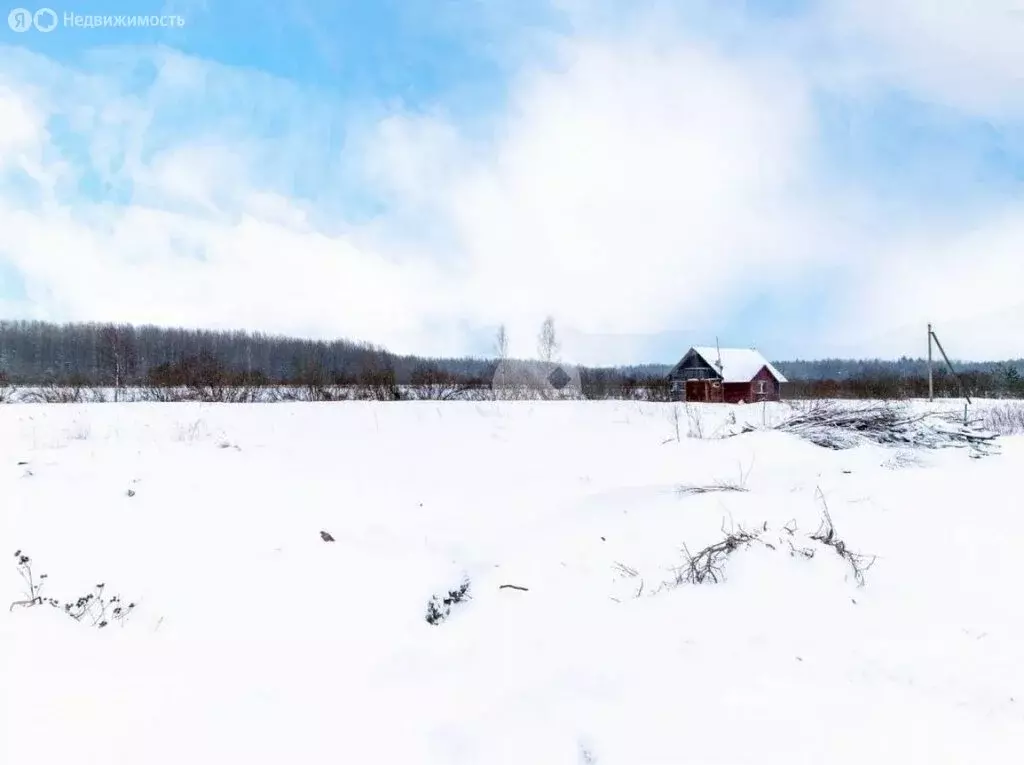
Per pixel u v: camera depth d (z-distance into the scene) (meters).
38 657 3.42
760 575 4.41
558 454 11.35
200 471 8.23
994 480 6.68
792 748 2.68
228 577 5.26
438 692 3.56
